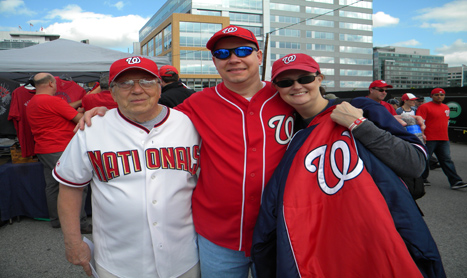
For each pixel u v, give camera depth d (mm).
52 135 3441
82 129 1414
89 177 1436
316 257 1247
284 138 1523
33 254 3012
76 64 5223
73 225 1429
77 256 1434
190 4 65688
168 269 1405
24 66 4941
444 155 5223
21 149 3777
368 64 87438
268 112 1521
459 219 3777
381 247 1153
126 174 1353
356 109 1344
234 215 1446
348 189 1260
